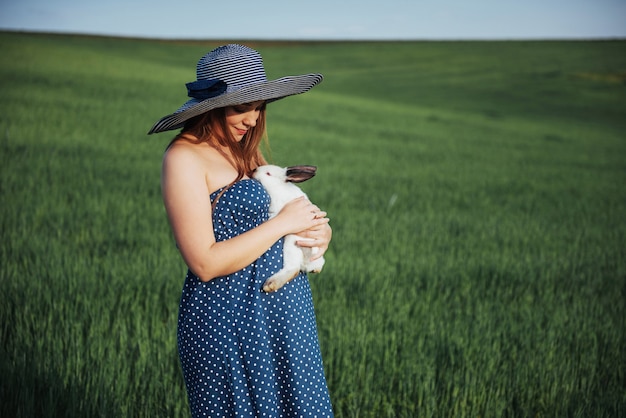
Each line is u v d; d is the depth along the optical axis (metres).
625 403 4.19
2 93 22.56
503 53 71.88
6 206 8.65
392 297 5.91
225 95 2.42
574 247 9.09
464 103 45.03
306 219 2.57
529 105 45.34
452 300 6.13
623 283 7.28
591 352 4.99
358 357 4.50
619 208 13.55
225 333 2.55
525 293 6.52
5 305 5.07
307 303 2.71
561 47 75.44
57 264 6.29
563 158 23.91
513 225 10.58
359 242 8.38
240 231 2.56
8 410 3.71
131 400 3.81
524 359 4.74
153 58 56.34
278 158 16.11
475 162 20.48
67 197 9.65
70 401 3.72
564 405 4.09
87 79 30.02
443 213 11.30
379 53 72.25
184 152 2.47
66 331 4.52
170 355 4.34
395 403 4.09
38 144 14.55
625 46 76.62
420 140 25.77
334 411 3.95
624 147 29.53
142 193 10.55
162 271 6.29
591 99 48.44
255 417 2.60
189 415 3.71
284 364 2.60
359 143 22.67
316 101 36.75
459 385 4.22
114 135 17.44
